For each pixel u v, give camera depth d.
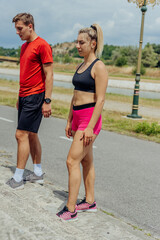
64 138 7.96
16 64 102.31
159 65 113.62
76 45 2.93
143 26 12.18
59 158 6.10
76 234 2.60
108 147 7.41
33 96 3.63
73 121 3.14
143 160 6.41
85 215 3.20
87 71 2.90
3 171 4.24
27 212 2.74
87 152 3.02
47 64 3.59
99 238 2.70
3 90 22.19
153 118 13.12
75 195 2.99
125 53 106.44
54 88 26.84
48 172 5.21
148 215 3.82
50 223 2.61
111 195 4.41
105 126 10.31
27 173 4.34
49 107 3.68
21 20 3.54
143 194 4.52
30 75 3.60
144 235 3.15
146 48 106.06
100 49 2.95
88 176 3.24
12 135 7.88
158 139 8.72
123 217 3.71
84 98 2.95
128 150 7.23
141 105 18.17
